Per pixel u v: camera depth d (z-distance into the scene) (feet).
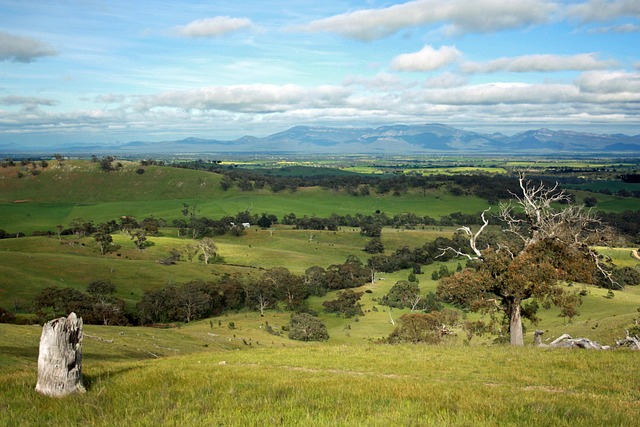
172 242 627.05
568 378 55.83
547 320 291.17
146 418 34.81
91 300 347.36
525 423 34.42
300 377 56.34
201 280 462.60
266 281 427.74
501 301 115.85
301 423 33.71
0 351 123.85
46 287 384.27
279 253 618.44
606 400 43.60
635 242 504.84
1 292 376.68
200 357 81.46
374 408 38.32
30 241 580.30
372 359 72.74
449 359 71.31
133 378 50.65
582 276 110.42
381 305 417.28
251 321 371.56
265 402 39.63
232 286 418.31
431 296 390.83
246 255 600.39
